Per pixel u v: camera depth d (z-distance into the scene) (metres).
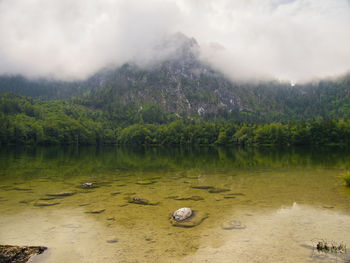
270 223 12.59
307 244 9.94
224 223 12.70
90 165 41.41
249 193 19.36
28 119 150.88
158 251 9.66
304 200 16.94
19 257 9.09
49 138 130.25
